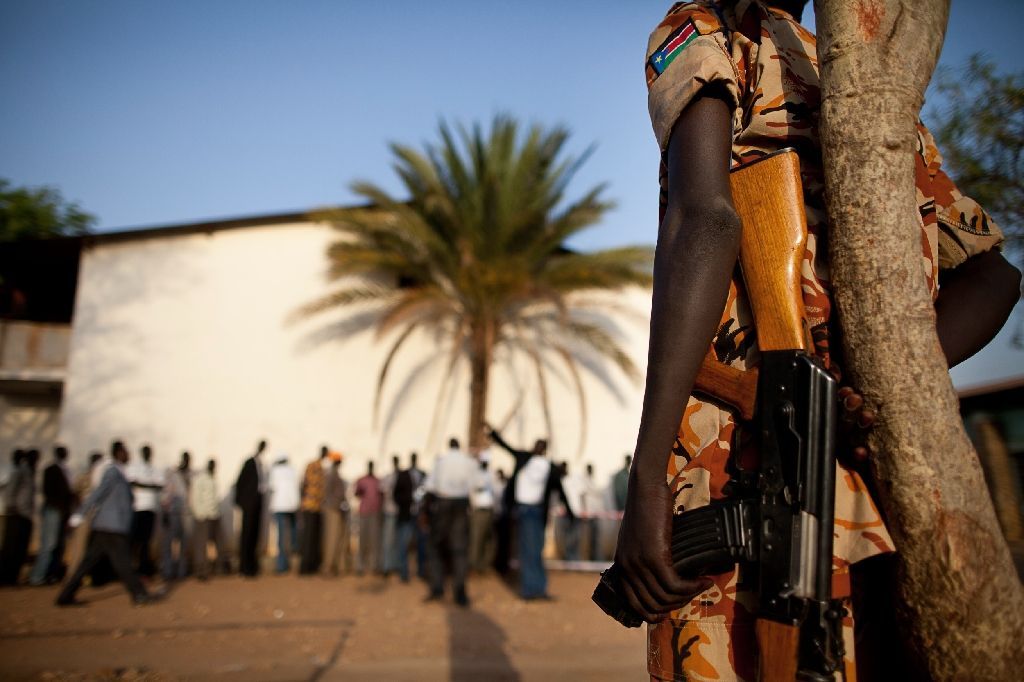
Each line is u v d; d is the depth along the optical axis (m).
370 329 15.96
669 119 0.96
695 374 0.89
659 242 0.94
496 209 14.49
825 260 0.98
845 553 0.90
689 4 1.07
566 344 16.25
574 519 13.87
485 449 13.50
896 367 0.87
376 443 15.59
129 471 11.62
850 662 0.90
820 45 0.96
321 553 13.41
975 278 1.12
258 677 5.42
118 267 15.81
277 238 16.14
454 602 9.45
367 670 5.68
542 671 5.66
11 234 21.30
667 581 0.88
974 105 3.94
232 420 15.51
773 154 0.96
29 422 18.12
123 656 6.09
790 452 0.88
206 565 12.15
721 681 0.91
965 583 0.84
